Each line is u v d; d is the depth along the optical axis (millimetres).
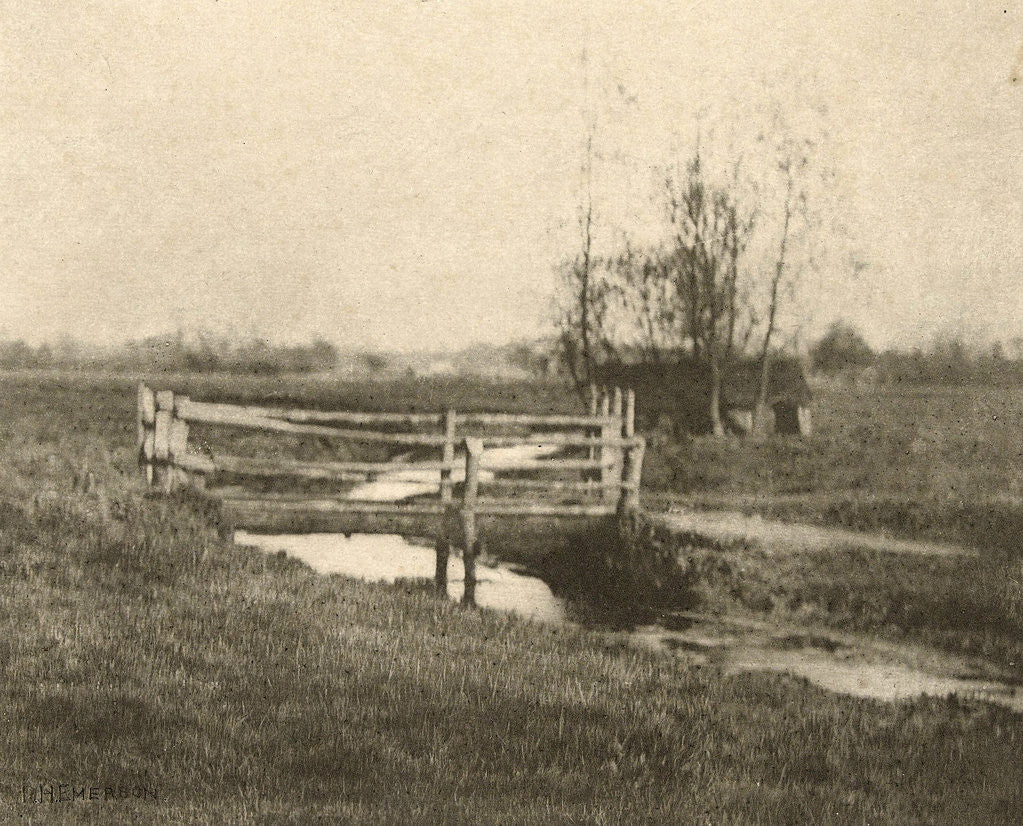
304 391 36469
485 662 8812
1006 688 9617
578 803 6023
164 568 10445
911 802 6488
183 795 5785
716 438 28844
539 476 20469
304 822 5414
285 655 8344
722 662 10211
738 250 36781
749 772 6891
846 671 10078
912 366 36406
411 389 39375
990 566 12969
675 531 14633
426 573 13703
